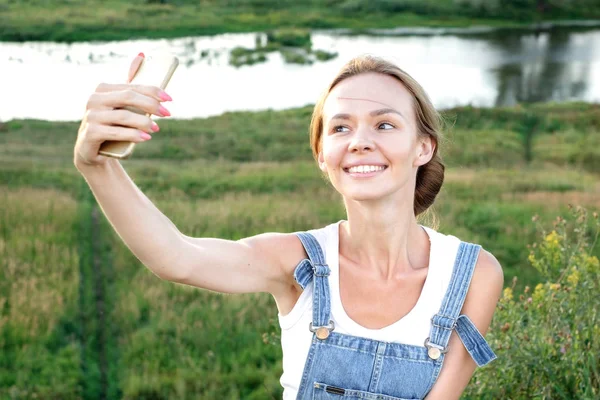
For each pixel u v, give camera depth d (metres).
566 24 56.00
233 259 1.99
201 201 14.72
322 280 2.05
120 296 9.19
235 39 46.56
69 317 8.71
